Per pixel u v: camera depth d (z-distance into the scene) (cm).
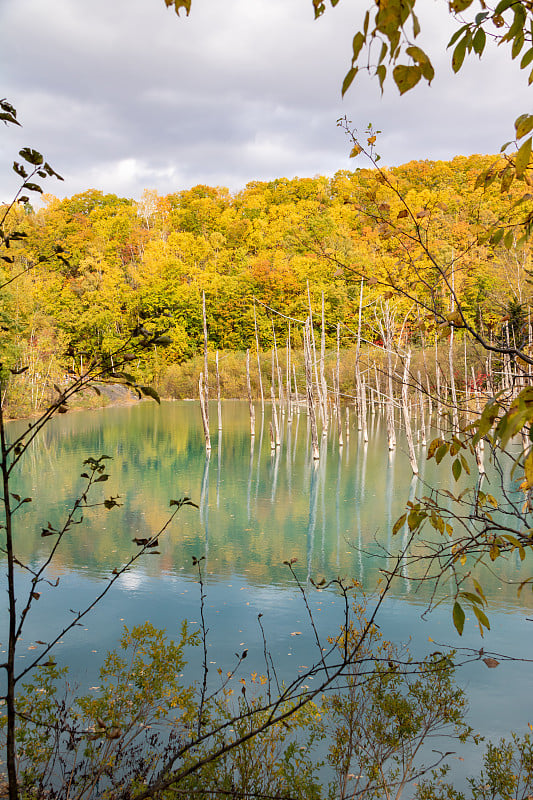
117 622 686
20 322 3372
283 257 5884
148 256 6688
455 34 120
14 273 3662
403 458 2092
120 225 8000
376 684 359
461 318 186
